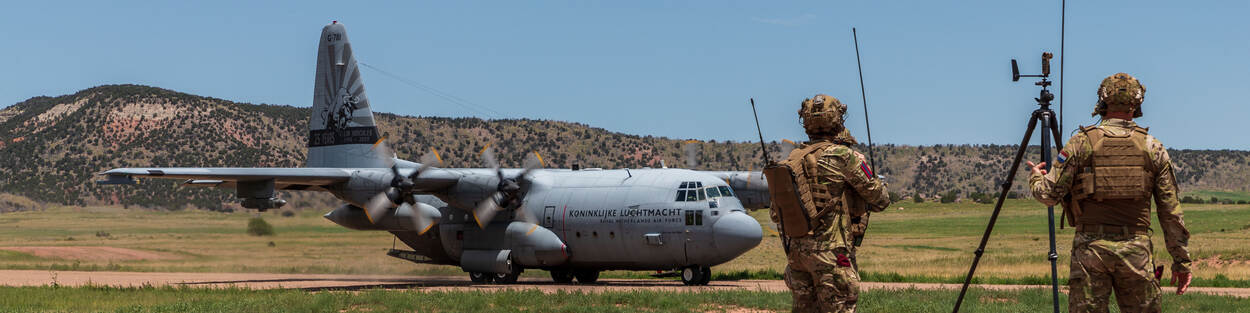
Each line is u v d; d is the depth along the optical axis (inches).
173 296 756.0
